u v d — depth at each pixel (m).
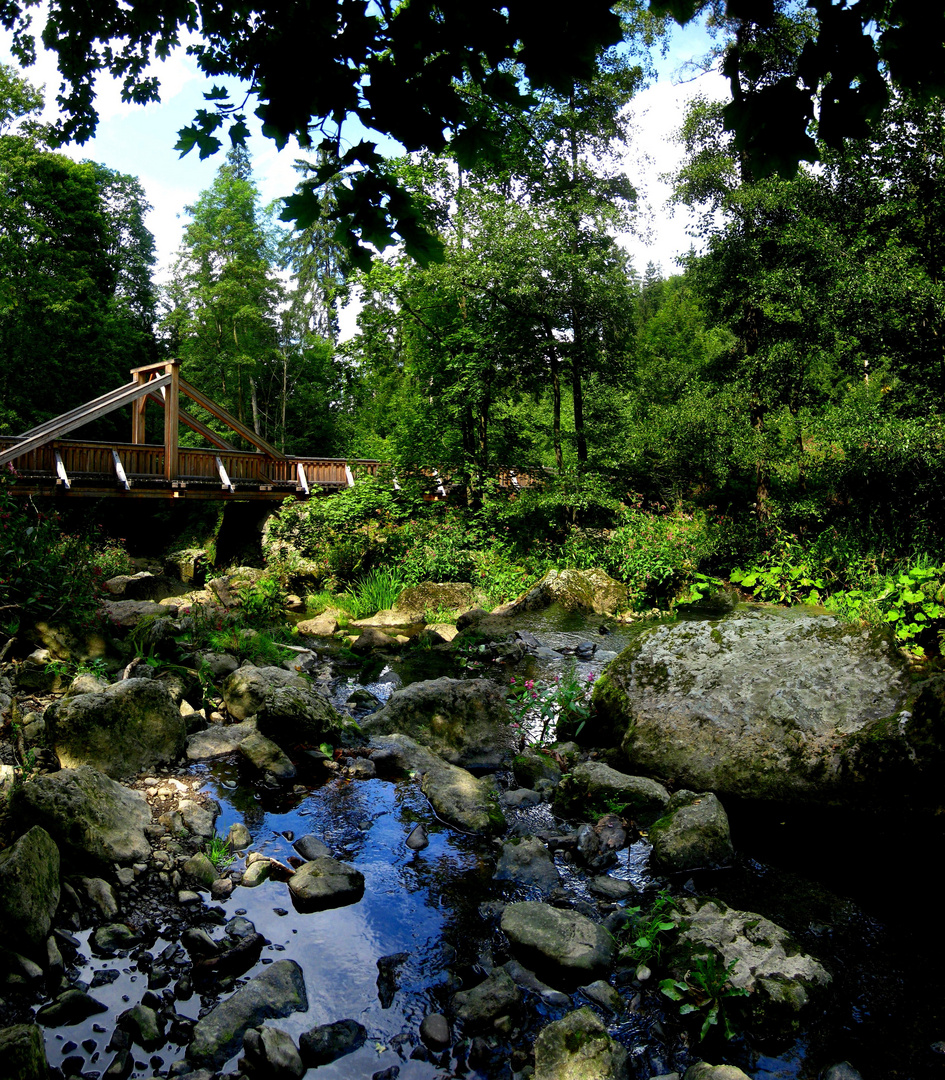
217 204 29.67
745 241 13.73
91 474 16.30
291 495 17.66
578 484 15.70
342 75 2.33
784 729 4.89
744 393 14.51
